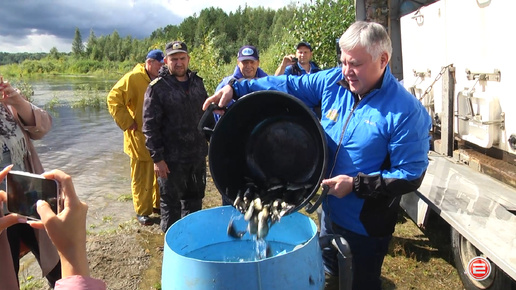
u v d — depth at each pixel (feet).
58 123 42.19
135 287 11.55
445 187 11.14
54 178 4.34
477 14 11.37
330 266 10.73
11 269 7.34
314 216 16.03
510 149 10.41
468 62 11.98
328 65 29.43
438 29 13.84
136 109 14.96
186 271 6.44
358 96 7.73
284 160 7.87
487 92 11.13
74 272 3.80
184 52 12.79
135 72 14.99
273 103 7.70
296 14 31.09
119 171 23.53
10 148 8.11
